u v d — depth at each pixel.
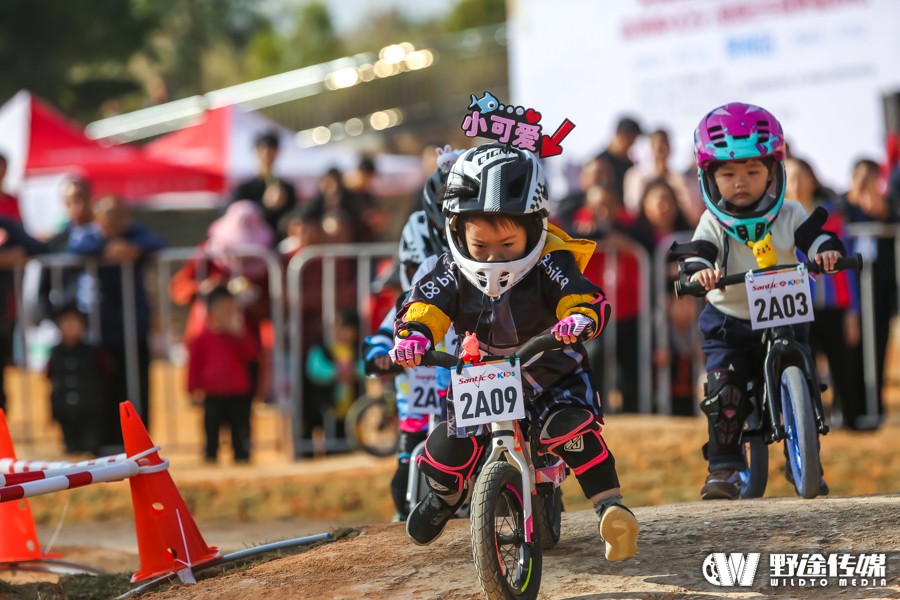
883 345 19.95
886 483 16.20
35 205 30.30
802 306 10.33
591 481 8.33
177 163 30.73
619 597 8.07
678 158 24.00
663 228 20.08
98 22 55.56
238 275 20.72
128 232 20.56
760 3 23.41
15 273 19.81
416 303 8.27
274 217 23.08
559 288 8.10
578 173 24.50
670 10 23.92
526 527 7.91
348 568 9.38
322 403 20.61
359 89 54.72
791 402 10.31
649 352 19.94
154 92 48.62
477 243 8.03
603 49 24.50
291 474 18.31
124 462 10.27
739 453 10.95
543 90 24.95
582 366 8.49
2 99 53.72
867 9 22.80
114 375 20.34
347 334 20.58
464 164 8.11
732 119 10.36
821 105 23.17
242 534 15.28
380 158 34.91
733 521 9.53
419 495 10.39
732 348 10.91
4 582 10.96
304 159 32.12
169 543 10.34
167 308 21.11
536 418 8.28
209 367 20.03
